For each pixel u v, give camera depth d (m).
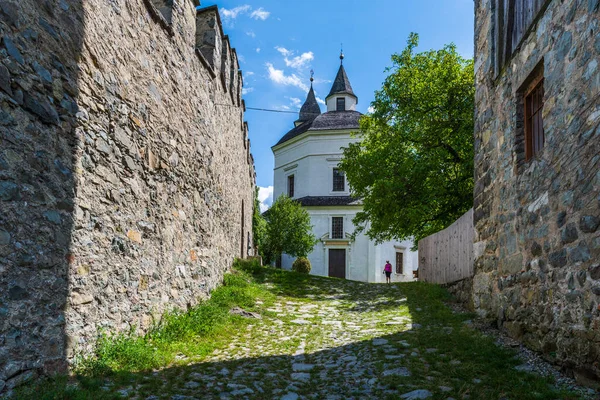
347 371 5.11
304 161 33.78
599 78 3.94
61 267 4.13
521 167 5.79
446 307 8.89
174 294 7.00
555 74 4.80
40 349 3.79
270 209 29.30
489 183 7.07
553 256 4.80
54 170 4.09
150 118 6.20
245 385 4.56
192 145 8.07
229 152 11.85
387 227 16.23
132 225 5.61
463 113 15.45
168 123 6.88
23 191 3.69
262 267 15.59
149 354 5.10
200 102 8.59
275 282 13.67
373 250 30.34
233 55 12.38
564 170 4.57
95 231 4.73
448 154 15.94
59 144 4.17
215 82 9.80
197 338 6.48
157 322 6.27
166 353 5.38
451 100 15.97
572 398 3.79
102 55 4.94
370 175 16.41
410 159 15.56
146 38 6.12
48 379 3.80
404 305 9.84
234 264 13.52
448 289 10.70
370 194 17.70
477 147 7.79
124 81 5.45
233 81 12.30
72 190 4.34
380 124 17.50
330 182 32.78
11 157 3.57
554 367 4.68
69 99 4.33
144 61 6.03
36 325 3.76
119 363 4.72
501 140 6.56
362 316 9.09
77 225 4.40
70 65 4.36
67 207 4.25
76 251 4.38
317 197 32.66
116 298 5.14
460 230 9.41
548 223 4.93
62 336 4.09
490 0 7.14
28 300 3.69
